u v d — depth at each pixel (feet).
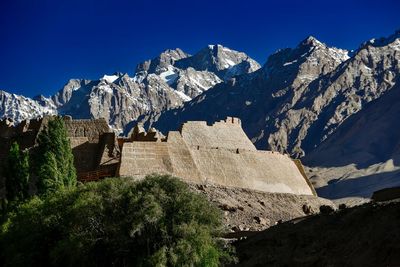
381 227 162.81
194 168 268.82
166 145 265.95
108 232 187.93
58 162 239.09
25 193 238.27
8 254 203.82
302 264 170.50
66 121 279.49
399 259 149.28
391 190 190.08
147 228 185.37
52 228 201.46
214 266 181.16
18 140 274.98
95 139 277.23
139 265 180.96
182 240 181.37
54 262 191.11
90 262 187.32
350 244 166.61
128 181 203.82
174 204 189.06
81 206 192.95
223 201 259.39
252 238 199.00
